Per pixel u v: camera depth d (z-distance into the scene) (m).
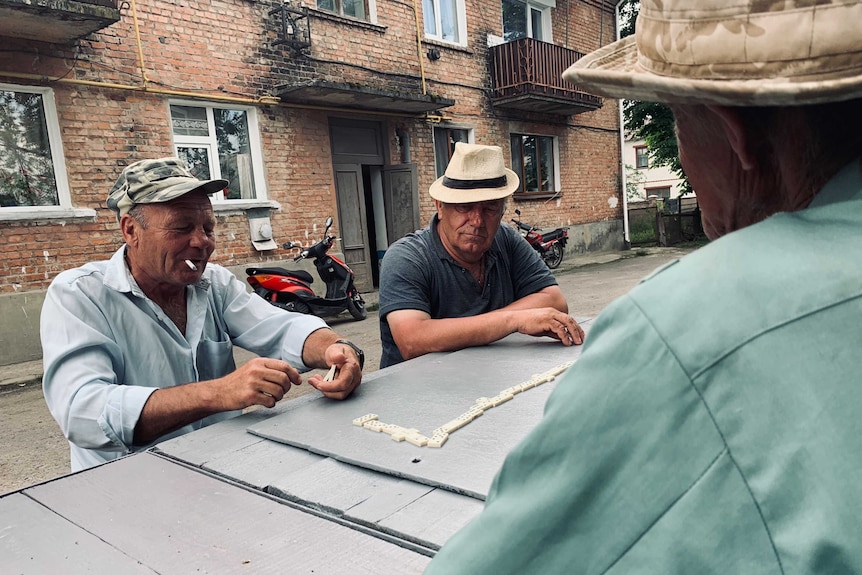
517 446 0.49
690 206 16.12
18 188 5.77
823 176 0.50
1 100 5.65
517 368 1.56
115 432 1.32
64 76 5.89
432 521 0.83
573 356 1.66
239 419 1.32
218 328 1.86
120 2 6.14
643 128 15.41
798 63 0.43
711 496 0.42
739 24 0.45
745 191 0.54
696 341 0.44
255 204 7.32
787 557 0.40
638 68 0.56
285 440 1.16
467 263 2.27
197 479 1.04
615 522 0.45
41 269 5.79
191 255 1.60
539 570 0.47
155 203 1.52
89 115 6.09
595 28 12.75
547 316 1.86
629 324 0.47
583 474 0.46
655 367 0.45
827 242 0.46
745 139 0.50
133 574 0.77
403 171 8.87
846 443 0.40
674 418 0.44
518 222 10.62
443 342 1.92
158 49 6.52
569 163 12.41
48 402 1.43
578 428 0.46
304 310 6.32
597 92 0.59
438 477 0.95
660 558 0.43
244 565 0.77
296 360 1.78
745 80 0.46
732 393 0.43
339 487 0.96
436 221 2.31
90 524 0.90
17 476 3.00
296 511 0.91
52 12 5.06
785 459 0.41
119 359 1.54
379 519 0.85
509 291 2.39
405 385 1.46
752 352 0.43
